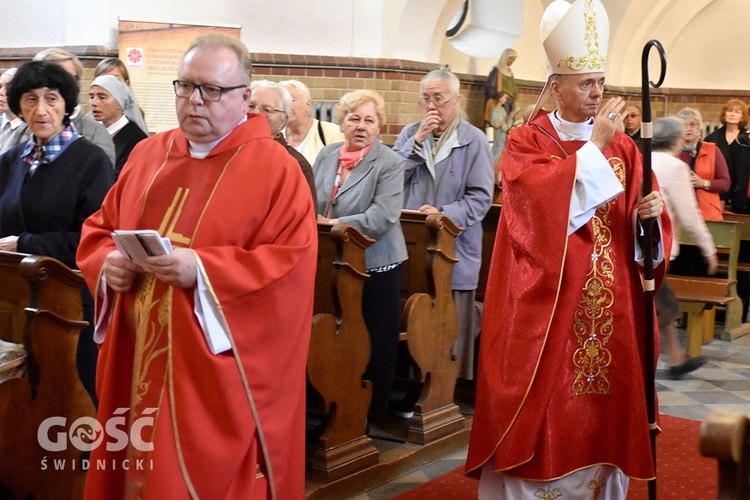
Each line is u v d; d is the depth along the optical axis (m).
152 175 2.69
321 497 3.73
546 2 10.20
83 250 2.77
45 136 3.40
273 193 2.62
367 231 4.05
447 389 4.50
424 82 4.75
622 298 3.21
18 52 7.03
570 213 3.09
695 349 6.64
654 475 3.17
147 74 6.68
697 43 12.06
